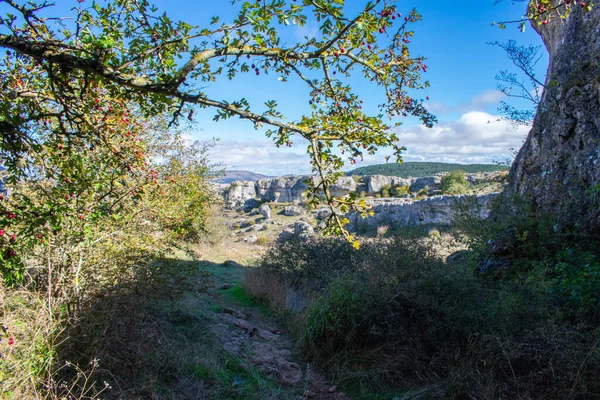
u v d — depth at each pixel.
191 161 10.61
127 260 4.27
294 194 69.69
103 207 2.95
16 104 2.38
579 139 7.54
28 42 1.89
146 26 2.16
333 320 4.81
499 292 4.77
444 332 4.22
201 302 6.52
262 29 1.98
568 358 3.28
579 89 7.96
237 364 4.38
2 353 2.59
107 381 3.11
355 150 2.28
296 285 8.64
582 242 6.12
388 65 2.81
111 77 1.93
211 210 15.58
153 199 5.11
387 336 4.50
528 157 9.33
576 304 4.59
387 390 4.05
